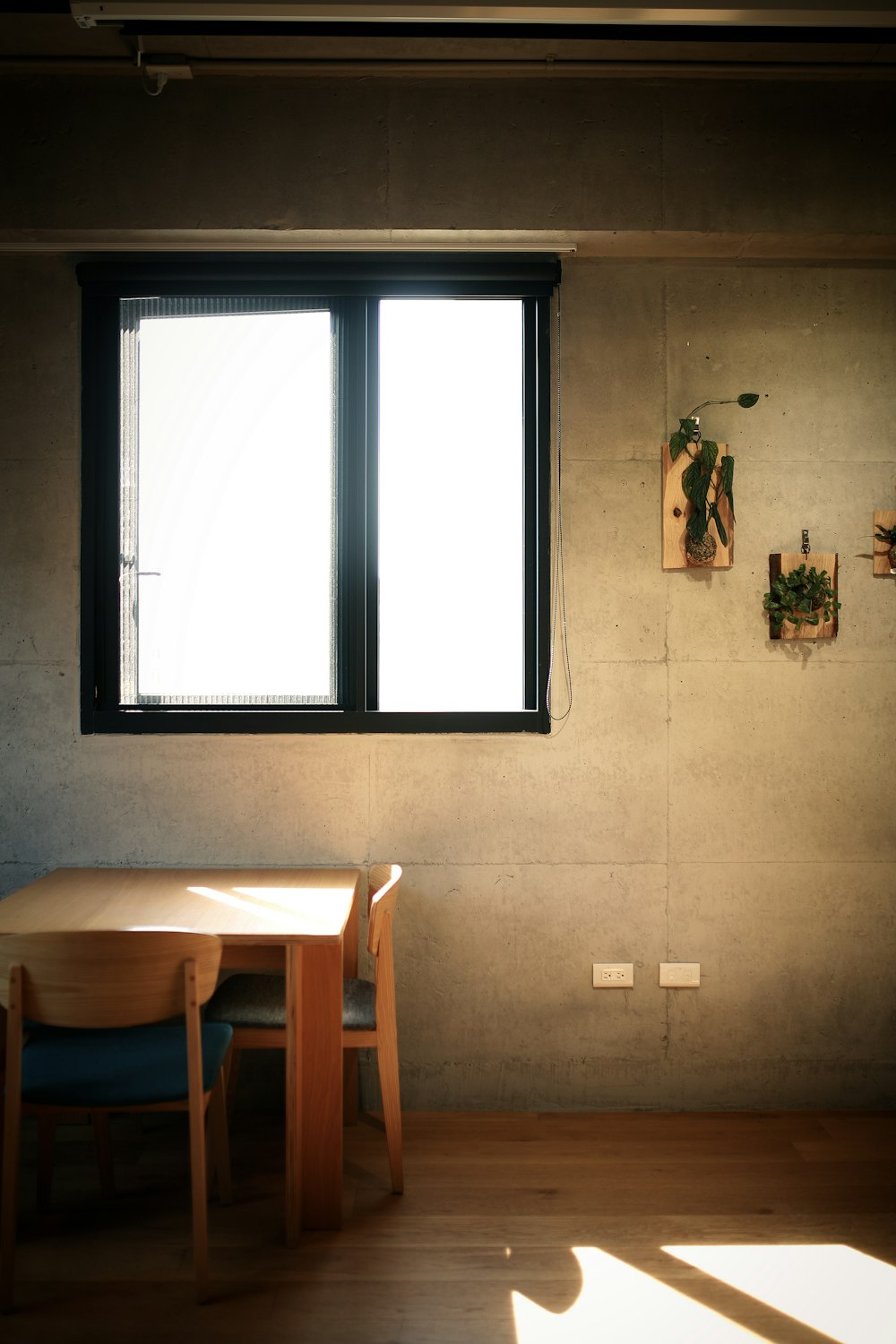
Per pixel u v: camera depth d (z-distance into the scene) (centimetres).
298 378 339
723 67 319
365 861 336
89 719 336
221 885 309
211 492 339
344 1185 283
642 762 340
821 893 341
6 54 314
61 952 221
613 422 341
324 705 340
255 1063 333
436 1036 337
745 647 341
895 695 343
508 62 318
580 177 327
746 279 344
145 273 330
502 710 341
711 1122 328
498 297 340
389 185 326
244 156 326
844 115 330
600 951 338
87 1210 270
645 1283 237
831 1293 235
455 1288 235
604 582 340
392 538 342
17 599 336
